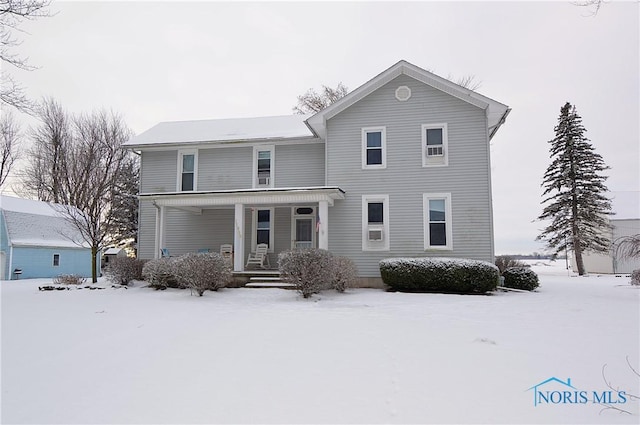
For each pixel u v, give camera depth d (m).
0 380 4.38
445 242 13.85
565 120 27.70
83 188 28.45
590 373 4.38
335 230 14.57
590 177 26.61
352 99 14.88
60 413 3.53
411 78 14.66
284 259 11.16
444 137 14.19
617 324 7.05
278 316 7.89
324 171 16.08
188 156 17.14
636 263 27.92
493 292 12.69
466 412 3.43
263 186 16.50
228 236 16.48
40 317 8.01
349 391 3.92
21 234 23.31
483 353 5.12
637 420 3.27
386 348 5.38
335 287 12.30
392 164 14.46
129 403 3.71
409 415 3.38
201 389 4.03
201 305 9.59
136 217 31.33
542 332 6.35
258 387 4.05
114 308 9.16
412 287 12.74
